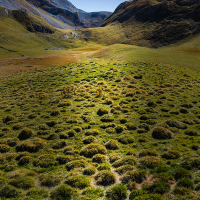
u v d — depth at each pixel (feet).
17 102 104.58
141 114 76.74
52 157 51.21
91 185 40.01
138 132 63.41
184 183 36.09
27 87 134.72
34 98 108.68
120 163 46.42
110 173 41.55
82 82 133.90
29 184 40.29
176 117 72.84
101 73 151.43
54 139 62.28
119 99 96.68
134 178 39.68
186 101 88.38
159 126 62.44
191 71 161.38
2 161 50.90
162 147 52.85
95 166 47.03
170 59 214.28
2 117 83.35
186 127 64.59
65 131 66.39
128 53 252.01
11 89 134.51
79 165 47.16
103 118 75.10
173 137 58.54
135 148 54.19
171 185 37.01
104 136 62.59
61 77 154.10
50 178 41.78
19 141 61.62
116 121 72.49
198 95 98.48
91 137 60.85
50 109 89.45
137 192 35.45
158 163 44.19
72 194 36.88
